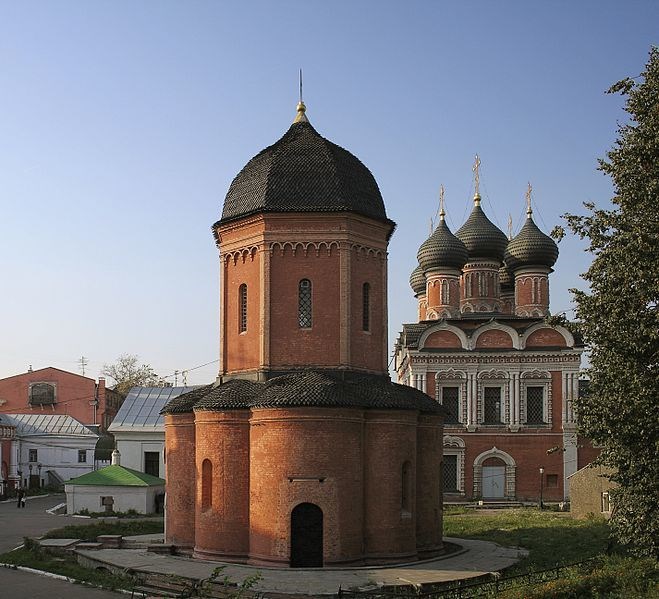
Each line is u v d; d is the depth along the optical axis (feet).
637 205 84.64
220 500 112.37
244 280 123.85
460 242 243.60
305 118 131.85
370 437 111.96
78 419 366.63
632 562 95.14
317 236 119.96
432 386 219.41
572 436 211.61
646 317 81.15
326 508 106.63
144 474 204.44
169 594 95.30
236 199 125.39
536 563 111.34
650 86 84.69
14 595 96.99
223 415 113.29
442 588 96.07
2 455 271.28
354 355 119.96
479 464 214.48
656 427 81.87
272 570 103.86
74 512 196.44
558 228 90.07
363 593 85.35
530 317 227.20
